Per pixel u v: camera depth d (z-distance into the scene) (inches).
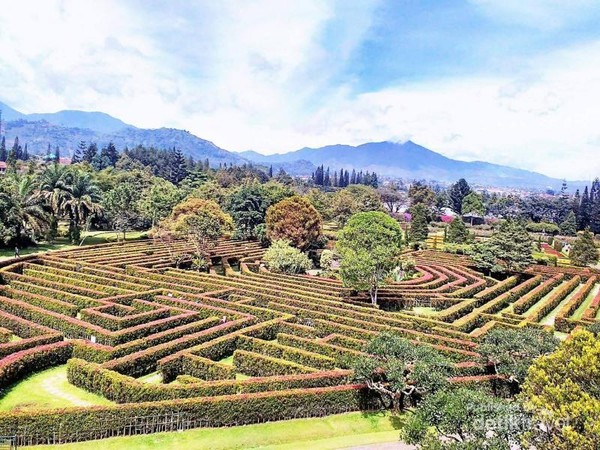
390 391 952.9
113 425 818.2
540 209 7308.1
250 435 868.6
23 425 773.3
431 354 944.3
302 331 1418.6
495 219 7194.9
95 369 1002.1
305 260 2539.4
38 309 1392.7
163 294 1754.4
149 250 2760.8
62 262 2235.5
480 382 1067.3
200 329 1364.4
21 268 2111.2
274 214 3129.9
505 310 1984.5
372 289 1952.5
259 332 1378.0
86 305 1547.7
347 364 1101.7
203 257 2664.9
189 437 836.6
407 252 3577.8
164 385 936.3
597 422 548.7
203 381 1000.9
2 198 2652.6
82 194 3056.1
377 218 2014.0
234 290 1846.7
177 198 4084.6
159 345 1188.5
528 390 679.7
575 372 644.1
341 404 975.6
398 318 1599.4
